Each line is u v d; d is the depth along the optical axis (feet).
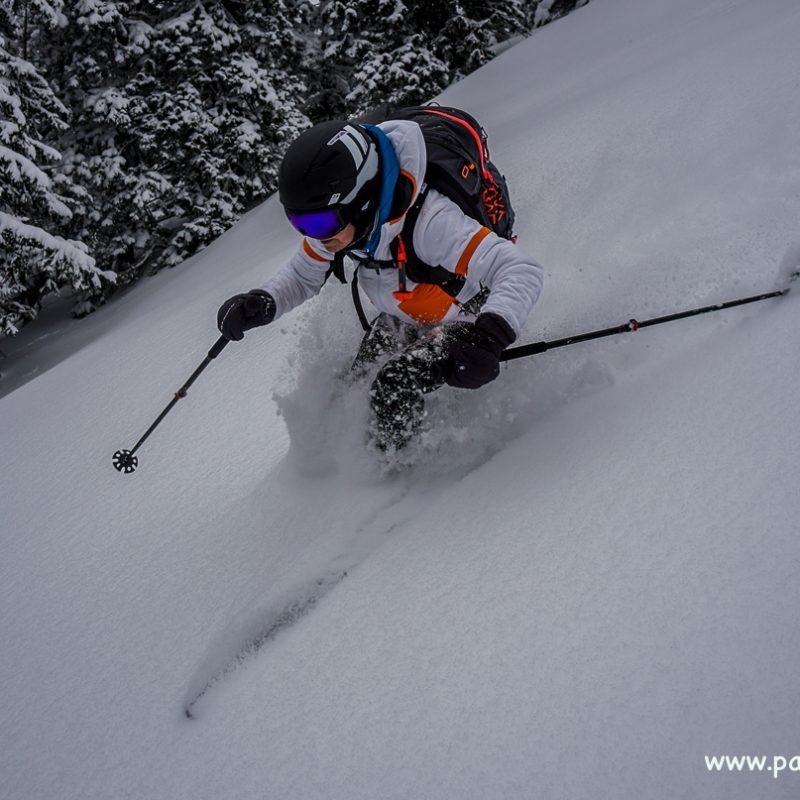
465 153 5.99
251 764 4.57
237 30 45.11
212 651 5.82
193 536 7.97
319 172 5.18
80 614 7.39
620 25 36.68
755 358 6.19
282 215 35.40
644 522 4.99
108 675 6.26
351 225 5.60
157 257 48.06
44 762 5.55
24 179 34.19
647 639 4.08
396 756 4.11
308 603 5.86
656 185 11.13
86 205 42.45
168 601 6.97
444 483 6.74
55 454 12.65
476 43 46.93
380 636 5.11
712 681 3.67
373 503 6.78
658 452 5.63
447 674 4.50
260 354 12.82
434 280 6.08
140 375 15.38
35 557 9.05
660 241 9.00
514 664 4.33
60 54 43.39
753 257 7.75
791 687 3.45
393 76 45.14
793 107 11.30
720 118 12.75
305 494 7.61
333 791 4.10
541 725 3.87
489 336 5.49
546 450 6.40
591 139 15.97
